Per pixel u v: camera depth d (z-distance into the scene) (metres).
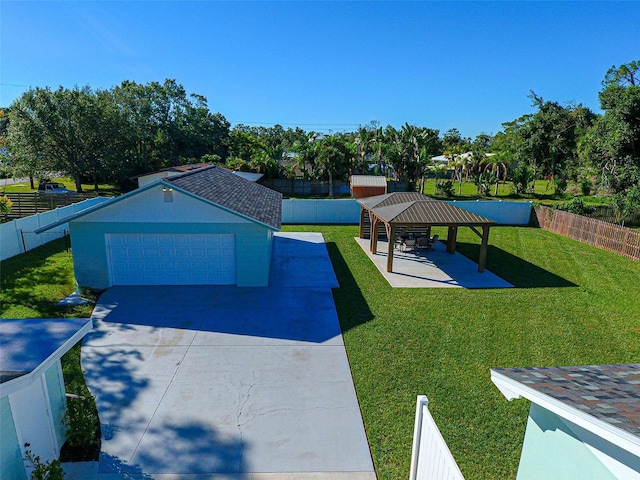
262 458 5.72
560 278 14.29
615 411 3.06
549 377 4.07
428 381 7.65
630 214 23.59
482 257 14.66
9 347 5.06
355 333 9.59
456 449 5.89
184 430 6.23
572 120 41.84
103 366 7.96
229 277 12.71
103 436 6.06
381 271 14.74
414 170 38.22
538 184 53.72
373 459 5.74
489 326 10.14
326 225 23.98
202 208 11.96
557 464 3.86
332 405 6.92
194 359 8.30
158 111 47.22
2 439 4.50
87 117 34.12
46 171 35.25
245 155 55.53
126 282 12.48
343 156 37.78
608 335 9.77
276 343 9.04
